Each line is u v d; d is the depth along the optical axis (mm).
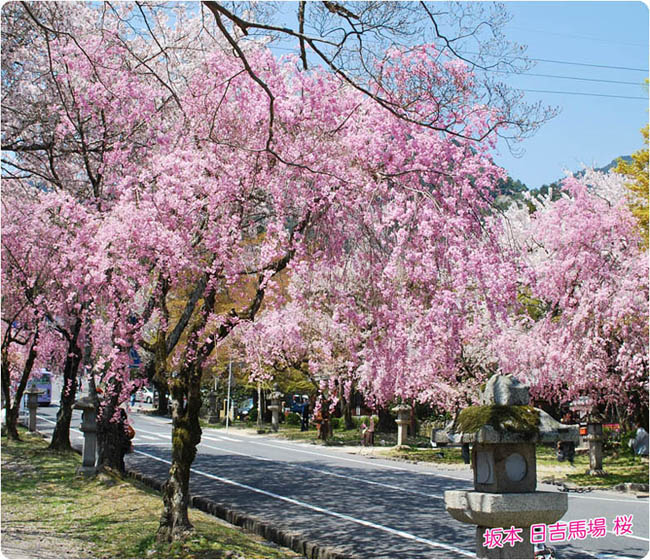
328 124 10586
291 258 10086
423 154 10219
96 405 15570
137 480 16203
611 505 13719
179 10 13672
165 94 13734
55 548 8812
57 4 12438
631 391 19719
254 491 15141
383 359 10828
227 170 10086
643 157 19078
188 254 9609
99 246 9633
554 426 5887
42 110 13492
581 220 17516
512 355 18609
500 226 10555
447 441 6211
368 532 10875
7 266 15250
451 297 9430
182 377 9719
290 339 22078
